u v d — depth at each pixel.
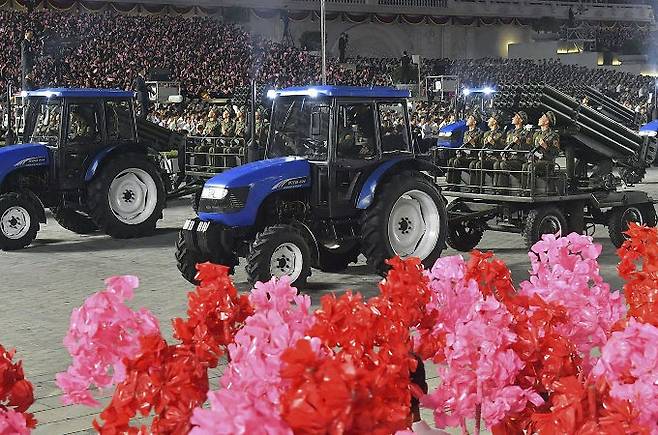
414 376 3.22
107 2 54.16
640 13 77.44
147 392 2.72
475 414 3.09
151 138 18.12
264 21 61.34
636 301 3.78
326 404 2.10
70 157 14.91
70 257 13.76
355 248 12.19
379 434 2.22
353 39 65.88
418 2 67.31
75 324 2.80
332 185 10.88
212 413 2.13
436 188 11.52
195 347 3.03
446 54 70.00
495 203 13.81
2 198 14.22
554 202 13.54
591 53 66.94
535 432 3.09
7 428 2.66
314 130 11.04
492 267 3.43
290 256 10.48
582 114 14.05
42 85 39.22
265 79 49.22
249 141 15.69
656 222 14.67
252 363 2.36
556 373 3.13
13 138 16.05
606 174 14.45
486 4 70.25
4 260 13.53
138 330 2.84
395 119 11.38
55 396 7.00
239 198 10.53
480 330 2.97
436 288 3.29
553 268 3.60
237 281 11.68
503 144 13.95
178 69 46.47
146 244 15.02
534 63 65.12
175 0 56.78
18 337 8.95
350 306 2.71
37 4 50.97
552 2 73.44
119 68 43.84
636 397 2.50
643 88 55.16
